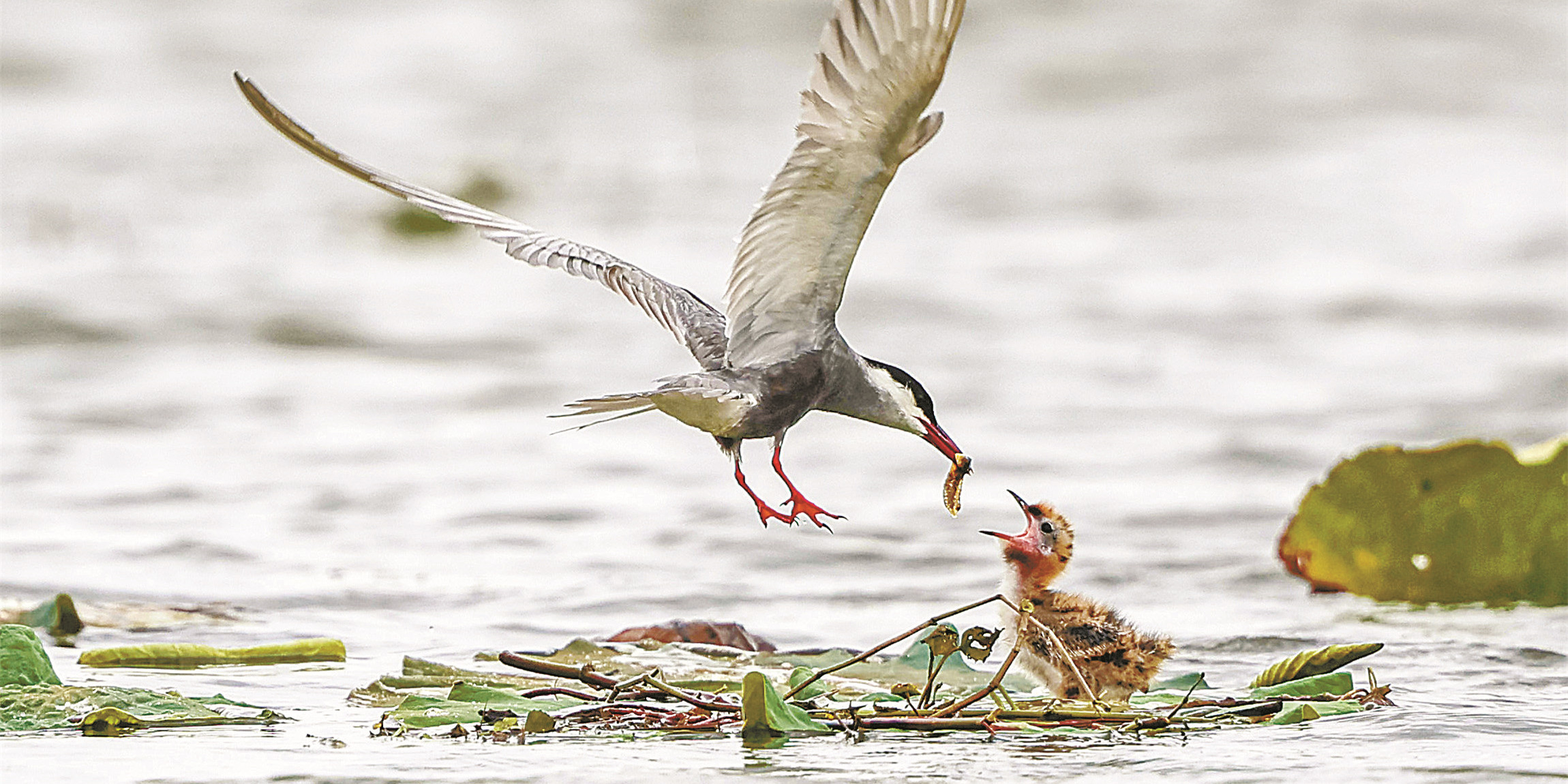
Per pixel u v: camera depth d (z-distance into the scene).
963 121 35.50
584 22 42.22
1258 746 7.66
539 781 7.02
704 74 38.31
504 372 19.53
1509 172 30.55
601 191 29.78
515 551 12.91
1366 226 27.22
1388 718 8.20
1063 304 22.70
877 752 7.57
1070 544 9.06
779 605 11.30
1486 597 11.48
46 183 28.88
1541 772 7.11
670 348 20.70
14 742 7.66
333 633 10.41
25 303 21.50
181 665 9.53
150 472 15.23
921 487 15.02
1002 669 8.30
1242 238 26.70
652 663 9.39
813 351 7.64
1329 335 21.05
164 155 31.41
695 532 13.43
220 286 23.12
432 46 40.53
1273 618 10.91
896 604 11.37
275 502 14.37
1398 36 41.06
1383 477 11.71
